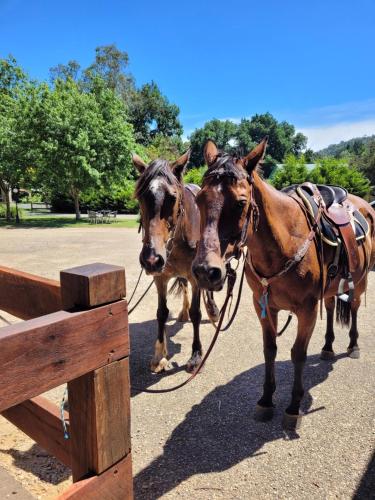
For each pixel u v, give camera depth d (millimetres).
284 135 60031
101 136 19156
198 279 2018
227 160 2141
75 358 1179
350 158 41438
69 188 21375
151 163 3342
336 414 2967
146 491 2227
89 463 1317
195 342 3889
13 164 19969
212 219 2059
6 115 21641
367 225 3502
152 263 3061
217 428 2830
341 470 2377
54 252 10570
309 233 2646
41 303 1536
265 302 2684
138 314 5480
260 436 2729
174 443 2662
